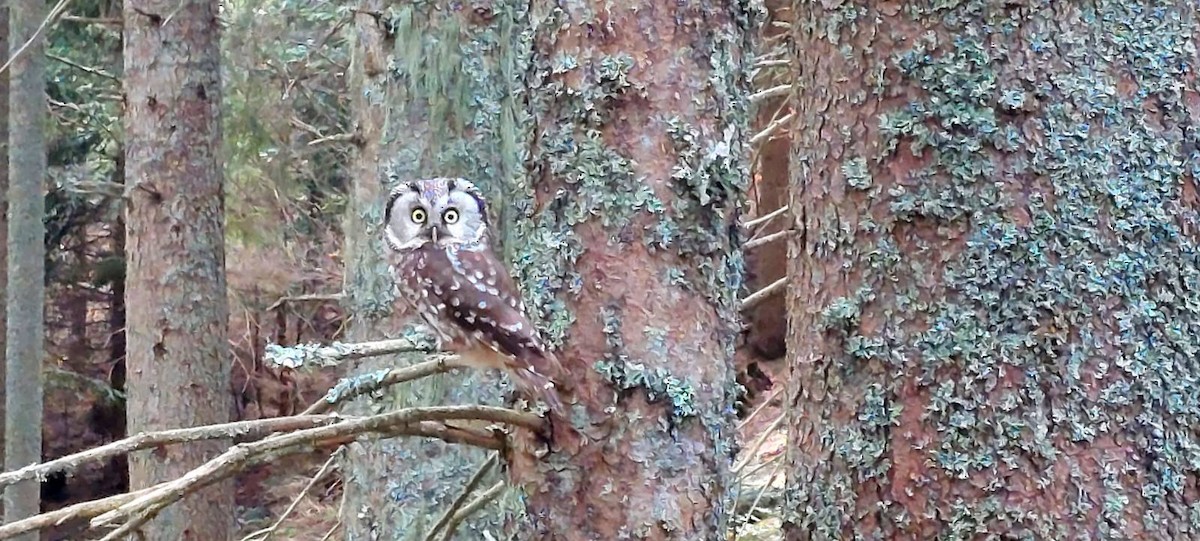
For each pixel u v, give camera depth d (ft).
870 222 11.42
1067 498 10.43
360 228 20.17
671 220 9.73
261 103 35.78
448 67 19.20
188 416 27.71
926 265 11.05
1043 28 10.51
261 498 43.47
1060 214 10.46
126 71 27.78
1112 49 10.44
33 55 26.86
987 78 10.66
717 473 10.05
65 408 47.83
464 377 18.52
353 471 19.60
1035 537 10.49
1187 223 10.43
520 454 9.98
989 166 10.68
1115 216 10.37
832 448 11.80
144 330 27.81
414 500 18.90
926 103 10.99
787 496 12.48
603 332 9.69
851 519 11.57
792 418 12.50
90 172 43.39
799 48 12.51
